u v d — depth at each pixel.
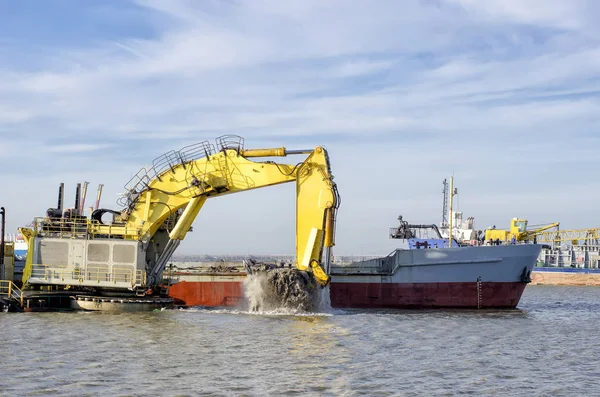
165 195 39.78
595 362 25.67
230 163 39.28
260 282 40.00
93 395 19.30
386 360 25.14
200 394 19.62
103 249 38.44
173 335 30.00
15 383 20.52
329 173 38.09
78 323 33.31
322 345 28.05
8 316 36.00
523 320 38.53
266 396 19.53
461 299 42.75
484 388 21.11
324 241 37.84
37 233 39.69
